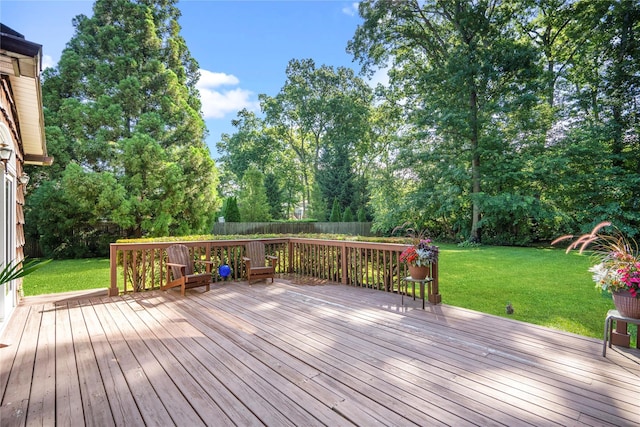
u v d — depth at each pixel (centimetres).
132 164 1173
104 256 1310
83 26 1363
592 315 464
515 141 1490
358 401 216
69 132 1266
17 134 495
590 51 1435
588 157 1377
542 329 356
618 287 299
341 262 605
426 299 488
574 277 740
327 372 256
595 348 305
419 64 1778
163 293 526
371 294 519
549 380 244
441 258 1069
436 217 1689
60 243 1253
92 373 256
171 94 1434
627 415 201
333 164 2514
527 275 769
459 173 1438
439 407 209
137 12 1408
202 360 278
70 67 1296
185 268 533
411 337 333
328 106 2527
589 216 1365
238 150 2794
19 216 509
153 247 553
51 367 266
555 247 1440
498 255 1139
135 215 1211
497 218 1502
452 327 363
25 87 427
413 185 1758
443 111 1474
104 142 1248
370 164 2686
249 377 248
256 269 585
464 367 265
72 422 194
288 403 213
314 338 330
